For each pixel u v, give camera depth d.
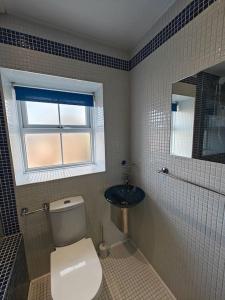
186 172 1.10
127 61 1.72
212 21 0.85
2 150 1.25
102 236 1.81
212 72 0.87
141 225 1.72
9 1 1.06
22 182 1.39
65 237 1.37
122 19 1.26
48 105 1.73
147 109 1.48
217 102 0.86
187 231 1.12
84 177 1.62
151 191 1.51
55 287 0.95
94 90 1.81
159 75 1.29
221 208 0.88
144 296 1.32
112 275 1.51
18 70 1.24
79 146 1.94
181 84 1.08
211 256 0.95
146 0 1.09
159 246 1.45
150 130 1.46
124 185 1.82
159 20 1.25
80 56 1.47
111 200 1.48
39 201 1.42
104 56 1.59
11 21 1.19
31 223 1.41
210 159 0.92
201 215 1.00
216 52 0.84
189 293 1.14
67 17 1.23
